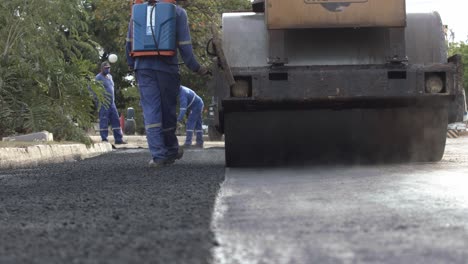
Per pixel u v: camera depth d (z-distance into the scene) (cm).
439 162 719
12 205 418
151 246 262
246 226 311
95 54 1209
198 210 368
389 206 372
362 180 532
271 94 645
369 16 646
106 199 436
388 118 685
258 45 674
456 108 675
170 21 710
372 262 233
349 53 664
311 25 648
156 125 728
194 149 1355
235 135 681
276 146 690
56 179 614
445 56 675
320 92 641
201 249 256
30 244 275
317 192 452
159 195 450
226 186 506
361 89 641
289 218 334
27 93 1065
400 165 686
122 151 1304
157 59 715
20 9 1049
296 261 235
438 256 242
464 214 339
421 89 645
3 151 829
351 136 693
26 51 1059
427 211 350
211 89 653
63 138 1120
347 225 310
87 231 306
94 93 1171
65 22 1090
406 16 660
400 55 654
